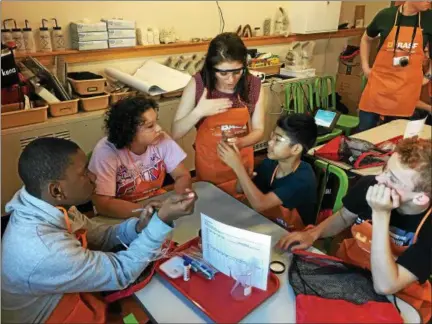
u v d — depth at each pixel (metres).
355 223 1.30
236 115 1.80
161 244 1.04
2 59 2.14
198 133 1.87
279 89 3.50
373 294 0.97
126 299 1.12
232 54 1.57
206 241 1.05
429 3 2.33
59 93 2.51
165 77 2.93
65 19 2.64
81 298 1.02
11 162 2.30
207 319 0.92
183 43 3.22
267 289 0.99
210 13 3.36
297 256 1.12
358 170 1.83
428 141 1.01
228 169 1.88
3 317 0.98
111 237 1.25
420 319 0.92
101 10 2.78
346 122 3.46
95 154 1.54
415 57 2.47
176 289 1.00
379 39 2.70
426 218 1.04
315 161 1.73
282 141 1.44
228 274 1.03
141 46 2.97
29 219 0.95
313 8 3.69
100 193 1.49
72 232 1.07
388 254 0.96
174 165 1.73
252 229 1.32
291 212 1.52
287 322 0.90
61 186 0.98
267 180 1.64
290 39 4.00
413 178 0.95
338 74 4.07
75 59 2.70
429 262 1.00
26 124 2.32
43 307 0.97
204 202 1.51
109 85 2.84
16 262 0.93
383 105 2.66
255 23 3.72
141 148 1.61
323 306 0.91
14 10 2.41
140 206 1.49
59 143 0.99
